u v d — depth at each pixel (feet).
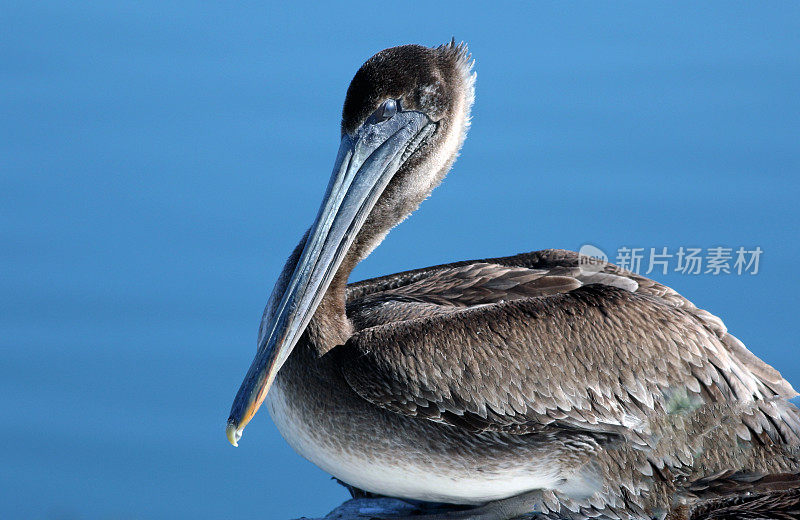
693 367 34.94
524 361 33.63
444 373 33.12
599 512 35.32
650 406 34.42
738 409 35.55
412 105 36.14
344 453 34.19
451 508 36.81
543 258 42.09
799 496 36.27
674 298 37.88
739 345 37.01
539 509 35.42
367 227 36.58
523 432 33.88
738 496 36.14
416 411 33.12
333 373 33.76
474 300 37.52
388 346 33.19
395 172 36.32
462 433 33.78
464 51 38.32
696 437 35.12
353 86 35.96
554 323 34.40
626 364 34.27
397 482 34.58
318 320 34.24
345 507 37.52
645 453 34.71
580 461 34.68
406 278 41.29
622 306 35.14
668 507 35.24
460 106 37.76
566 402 33.78
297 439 35.06
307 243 34.65
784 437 36.65
